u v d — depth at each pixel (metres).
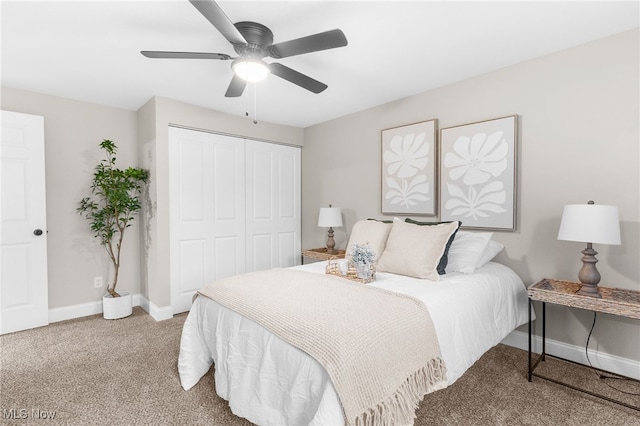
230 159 3.83
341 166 3.98
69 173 3.24
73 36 2.07
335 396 1.19
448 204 2.94
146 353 2.46
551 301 2.00
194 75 2.69
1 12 1.80
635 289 2.05
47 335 2.80
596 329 2.23
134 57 2.36
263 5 1.76
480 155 2.72
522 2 1.77
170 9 1.79
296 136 4.43
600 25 2.00
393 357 1.37
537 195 2.46
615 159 2.12
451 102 2.93
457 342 1.74
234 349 1.69
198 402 1.83
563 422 1.66
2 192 2.79
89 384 2.02
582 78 2.24
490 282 2.19
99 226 3.22
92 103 3.37
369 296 1.76
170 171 3.31
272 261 4.25
